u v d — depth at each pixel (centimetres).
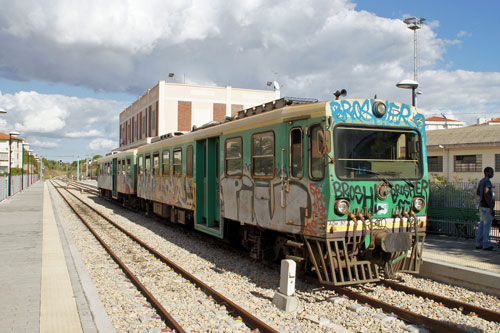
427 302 612
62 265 844
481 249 880
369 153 677
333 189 632
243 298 650
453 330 496
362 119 673
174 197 1320
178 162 1284
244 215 859
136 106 5025
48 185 6069
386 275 675
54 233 1295
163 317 566
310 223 663
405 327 521
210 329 522
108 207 2334
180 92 4012
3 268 813
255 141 819
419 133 728
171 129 3981
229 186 926
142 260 940
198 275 803
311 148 669
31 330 491
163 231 1376
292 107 711
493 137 2416
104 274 809
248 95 4275
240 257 947
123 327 531
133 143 5150
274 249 843
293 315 571
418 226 710
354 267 652
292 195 704
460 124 5131
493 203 866
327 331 510
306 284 714
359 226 654
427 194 719
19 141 8525
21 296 629
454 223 1049
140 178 1825
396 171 698
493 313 541
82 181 7775
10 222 1581
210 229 1023
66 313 554
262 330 514
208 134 1038
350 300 625
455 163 2525
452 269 711
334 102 652
